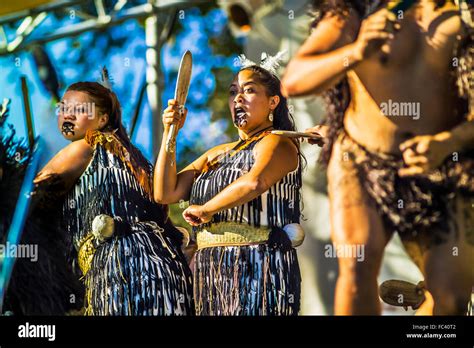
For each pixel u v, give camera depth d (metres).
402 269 4.02
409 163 3.77
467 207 3.74
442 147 3.75
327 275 4.09
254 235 3.58
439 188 3.75
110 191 3.81
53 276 4.05
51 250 4.05
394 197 3.79
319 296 4.11
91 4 5.87
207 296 3.62
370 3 3.84
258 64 4.07
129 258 3.73
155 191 3.79
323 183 4.12
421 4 3.81
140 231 3.80
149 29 5.35
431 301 3.77
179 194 3.80
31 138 4.36
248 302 3.54
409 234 3.78
